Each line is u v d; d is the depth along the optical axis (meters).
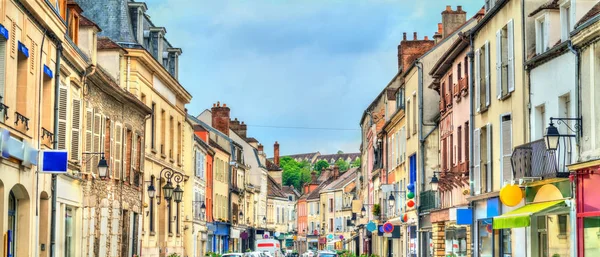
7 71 21.66
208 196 67.94
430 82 45.03
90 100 32.12
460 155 37.00
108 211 35.06
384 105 63.56
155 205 45.28
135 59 40.94
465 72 35.84
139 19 43.25
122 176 37.16
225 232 75.94
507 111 29.69
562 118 23.30
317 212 122.06
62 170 24.61
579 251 23.89
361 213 70.75
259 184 97.06
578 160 23.62
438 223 41.34
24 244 24.05
